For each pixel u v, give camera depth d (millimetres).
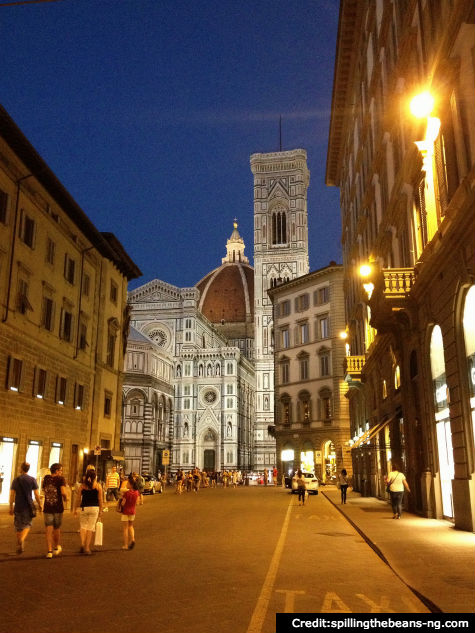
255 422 130125
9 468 29953
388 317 24562
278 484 70125
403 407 25438
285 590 10102
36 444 33094
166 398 96938
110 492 36062
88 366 41375
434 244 19203
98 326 43625
